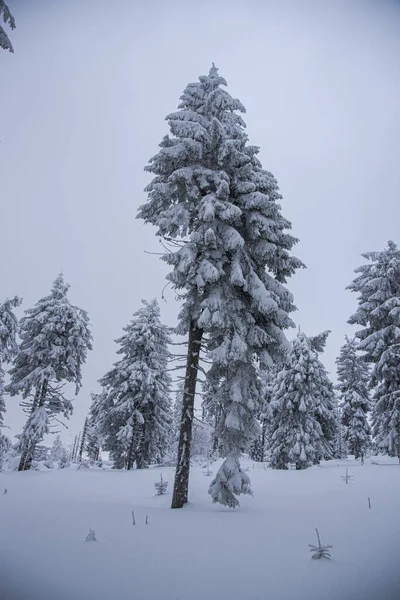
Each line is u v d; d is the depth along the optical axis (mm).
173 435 41906
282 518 9234
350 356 38531
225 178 12484
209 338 13023
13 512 10172
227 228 12562
